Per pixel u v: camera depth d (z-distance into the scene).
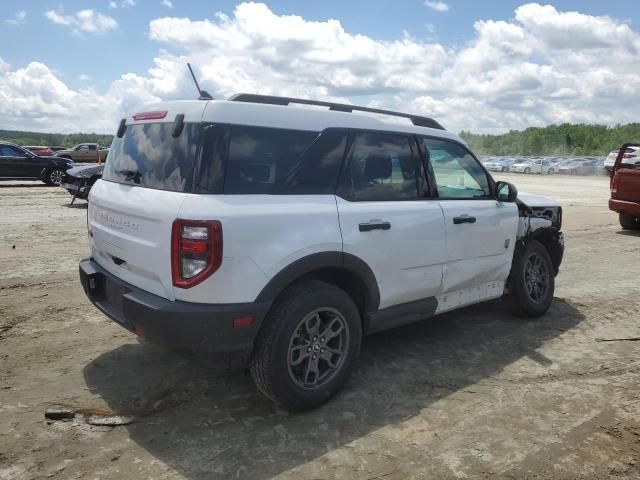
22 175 18.23
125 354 4.38
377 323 3.92
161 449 3.07
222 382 3.92
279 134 3.42
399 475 2.88
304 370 3.52
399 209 3.95
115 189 3.71
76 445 3.09
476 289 4.82
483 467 2.96
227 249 3.04
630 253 9.23
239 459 2.99
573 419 3.50
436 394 3.81
